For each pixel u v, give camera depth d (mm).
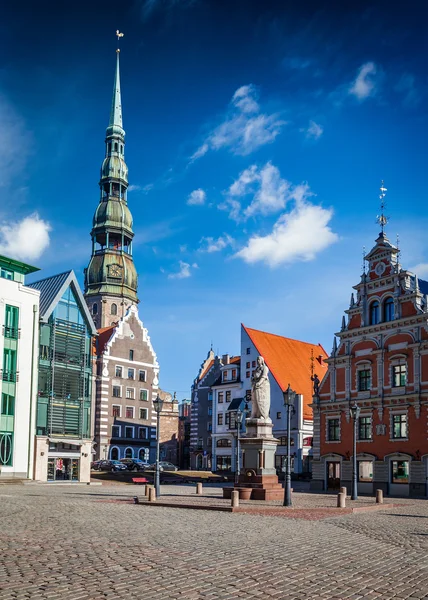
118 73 132750
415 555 17078
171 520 24984
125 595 11484
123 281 128500
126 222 130125
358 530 22953
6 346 58094
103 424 88062
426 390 52656
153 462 94312
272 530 22156
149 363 95938
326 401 60625
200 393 99188
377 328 57500
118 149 131125
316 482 59969
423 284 59438
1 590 11633
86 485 59906
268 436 39156
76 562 14516
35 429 59719
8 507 29641
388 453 54250
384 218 59562
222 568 14195
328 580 13320
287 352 90250
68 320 65125
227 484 64375
